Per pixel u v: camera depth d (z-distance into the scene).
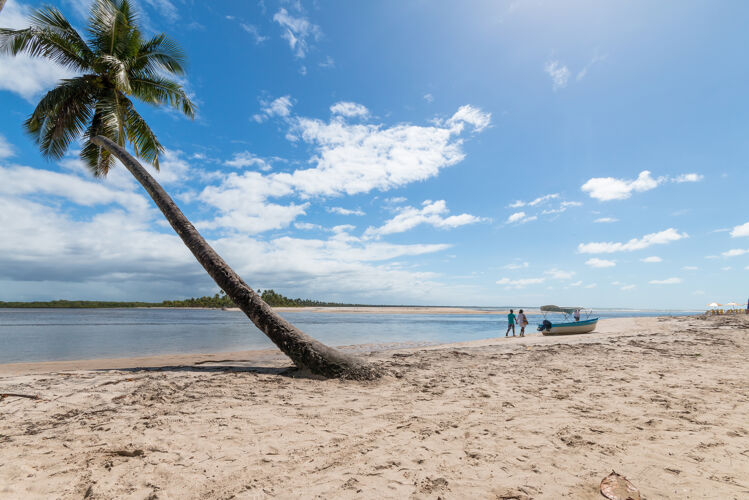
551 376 7.43
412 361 9.66
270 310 8.45
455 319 57.69
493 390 6.23
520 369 8.29
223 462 3.29
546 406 5.16
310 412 4.92
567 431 4.08
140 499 2.65
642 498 2.60
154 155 14.57
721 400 5.29
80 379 6.80
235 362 11.06
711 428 4.09
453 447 3.66
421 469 3.16
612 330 19.59
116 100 12.18
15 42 11.24
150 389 5.99
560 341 14.48
